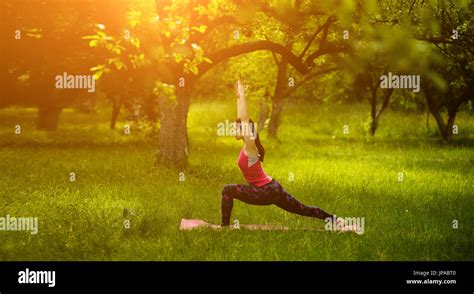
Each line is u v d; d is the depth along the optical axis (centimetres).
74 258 1137
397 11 2094
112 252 1166
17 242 1209
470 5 2159
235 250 1159
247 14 2197
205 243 1212
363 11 2089
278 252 1174
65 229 1270
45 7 2769
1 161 2480
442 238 1315
